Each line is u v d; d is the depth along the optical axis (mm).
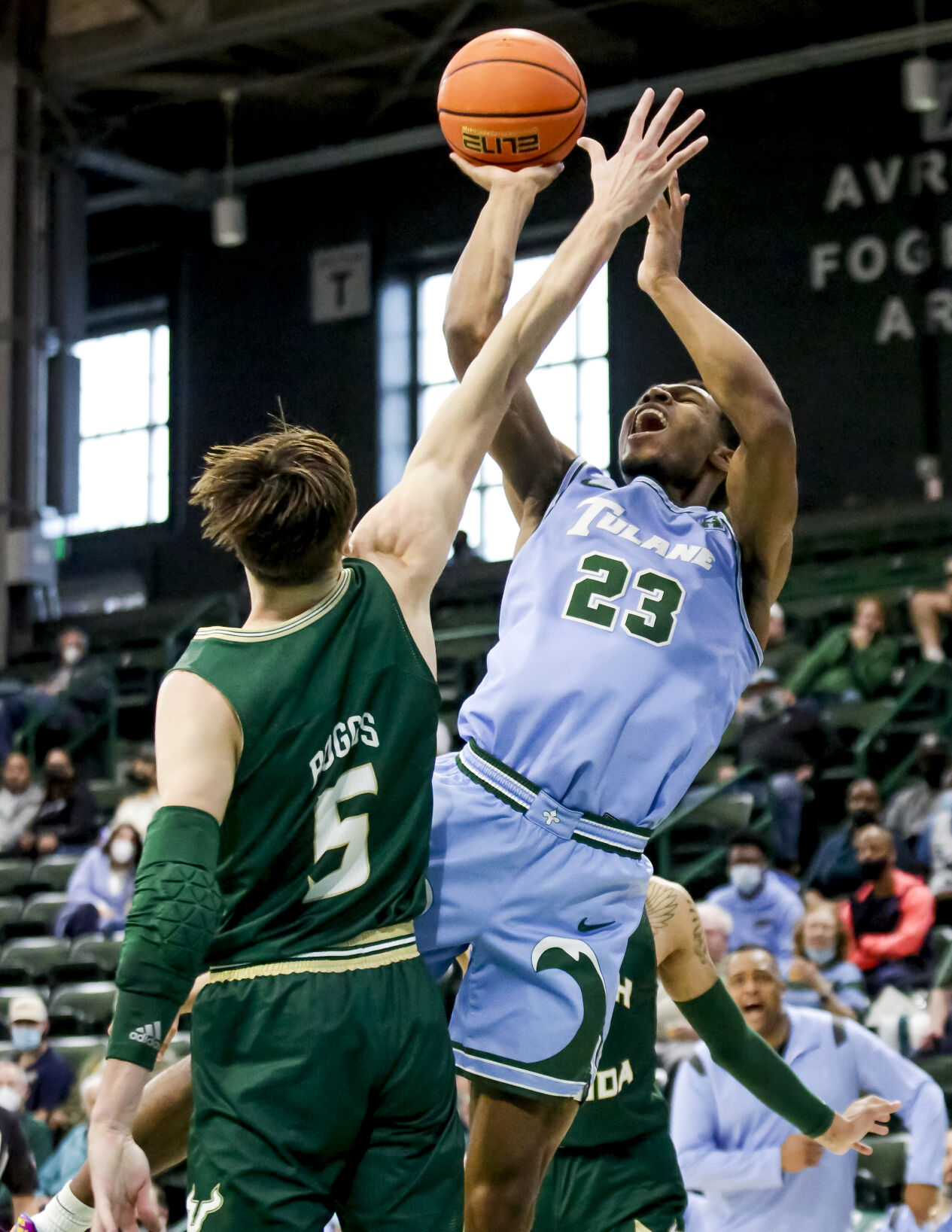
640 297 14453
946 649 10195
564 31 14609
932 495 12953
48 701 12258
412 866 2129
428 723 2168
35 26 14352
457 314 2758
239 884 2027
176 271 16797
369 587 2180
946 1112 4648
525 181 2793
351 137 16109
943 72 13555
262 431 16094
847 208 13844
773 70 13969
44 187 14578
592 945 2553
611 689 2559
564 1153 3219
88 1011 8367
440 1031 2096
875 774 9688
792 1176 4395
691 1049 4566
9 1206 5449
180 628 13320
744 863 7207
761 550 2787
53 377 14219
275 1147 1947
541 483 2910
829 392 13680
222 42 13617
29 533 13797
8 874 10555
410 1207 2006
